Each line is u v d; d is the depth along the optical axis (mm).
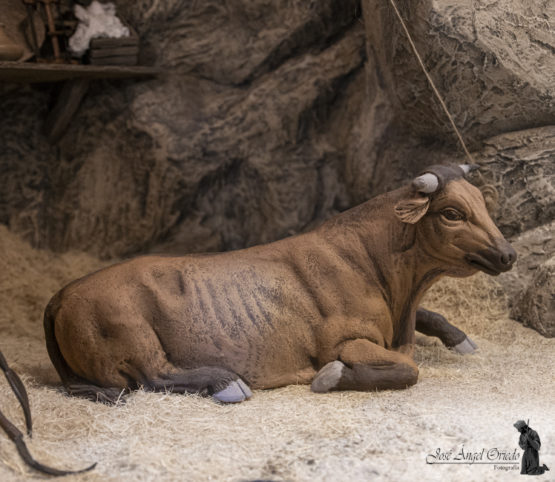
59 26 6883
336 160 7250
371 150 6809
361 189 6957
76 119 7332
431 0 5633
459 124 5945
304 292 4309
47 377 4582
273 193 7176
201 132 7133
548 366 4562
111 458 3248
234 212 7344
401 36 5891
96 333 4055
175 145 7070
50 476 3059
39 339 5758
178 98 7184
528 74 5633
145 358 4055
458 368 4551
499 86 5688
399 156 6535
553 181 5641
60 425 3584
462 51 5656
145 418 3664
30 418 3439
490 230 4176
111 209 7301
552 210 5637
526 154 5730
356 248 4398
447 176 4246
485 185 4598
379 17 6082
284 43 7160
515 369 4504
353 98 7168
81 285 4184
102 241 7332
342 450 3281
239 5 7148
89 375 4094
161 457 3217
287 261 4391
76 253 7305
